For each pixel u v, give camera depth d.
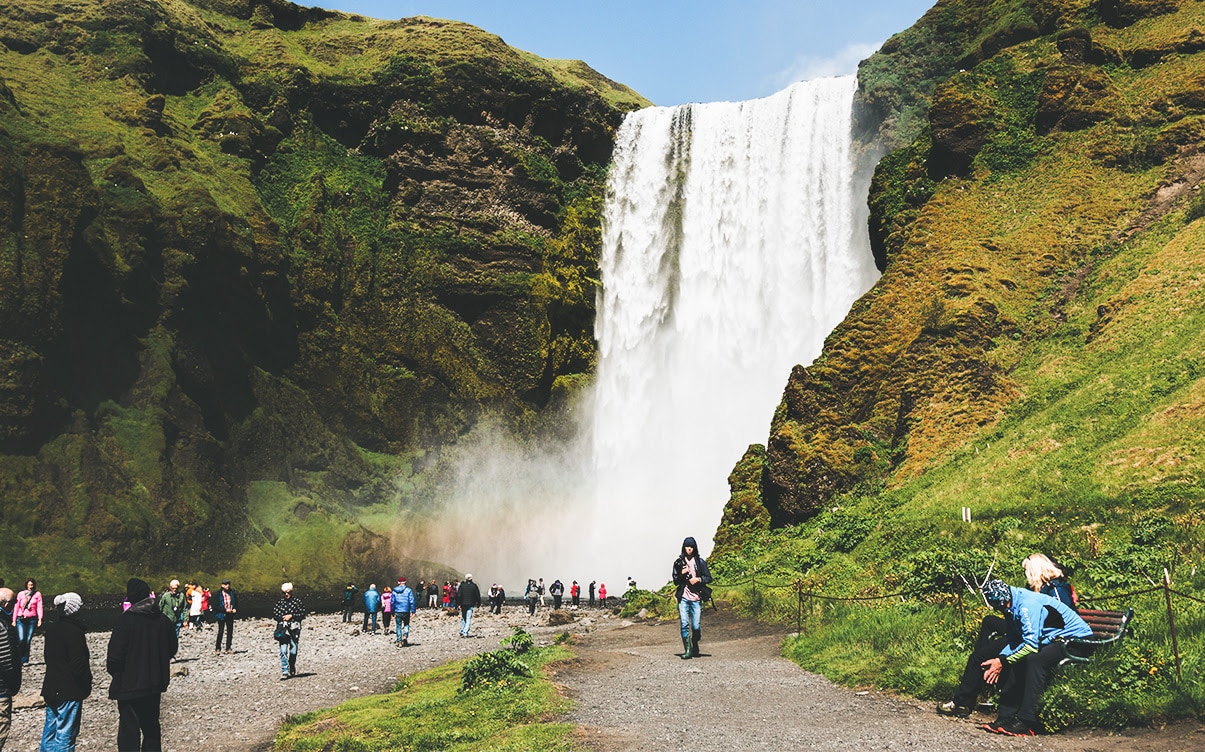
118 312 68.38
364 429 80.06
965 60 62.56
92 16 83.69
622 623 32.62
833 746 10.41
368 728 13.26
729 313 81.88
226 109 85.69
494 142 90.38
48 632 11.26
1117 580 17.31
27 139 68.31
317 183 85.75
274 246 79.19
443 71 91.38
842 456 40.47
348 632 36.69
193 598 37.12
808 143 79.19
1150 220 44.91
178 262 72.00
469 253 87.06
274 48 93.06
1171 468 26.00
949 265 46.12
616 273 89.56
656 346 85.50
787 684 15.20
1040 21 60.09
